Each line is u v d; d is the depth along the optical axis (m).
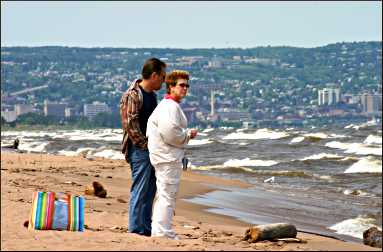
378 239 22.53
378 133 165.75
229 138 165.00
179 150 19.03
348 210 40.09
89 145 132.75
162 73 19.95
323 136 145.12
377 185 56.94
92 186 33.69
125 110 19.73
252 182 57.53
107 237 17.84
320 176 64.56
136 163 19.88
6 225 21.12
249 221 32.31
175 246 16.59
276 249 17.14
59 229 19.64
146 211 20.03
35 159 65.06
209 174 65.12
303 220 35.38
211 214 33.88
